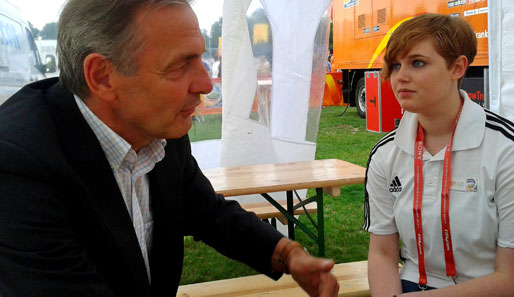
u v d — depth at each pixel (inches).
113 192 43.9
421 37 61.2
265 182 117.3
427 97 62.3
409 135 67.2
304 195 167.3
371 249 72.6
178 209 52.5
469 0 278.2
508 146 60.7
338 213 195.2
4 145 39.0
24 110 43.0
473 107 63.6
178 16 40.9
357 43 439.8
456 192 62.9
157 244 51.9
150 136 45.6
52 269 38.3
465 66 62.8
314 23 160.2
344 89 539.5
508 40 125.4
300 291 89.9
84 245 43.4
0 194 37.7
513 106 125.9
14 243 37.3
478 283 60.2
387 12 379.6
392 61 65.2
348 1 454.3
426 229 65.0
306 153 165.0
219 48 169.6
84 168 42.7
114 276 44.8
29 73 142.9
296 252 54.1
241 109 151.9
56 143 41.5
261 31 159.6
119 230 43.7
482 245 62.5
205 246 170.4
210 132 175.5
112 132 44.4
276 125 165.2
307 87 162.6
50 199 39.4
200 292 92.4
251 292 91.1
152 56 40.6
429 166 65.1
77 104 44.4
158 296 53.4
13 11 137.1
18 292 37.0
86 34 41.1
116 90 42.3
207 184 60.0
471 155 62.4
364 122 468.4
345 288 90.7
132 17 39.9
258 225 57.1
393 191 69.5
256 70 154.9
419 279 66.8
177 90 42.0
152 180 50.5
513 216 60.2
